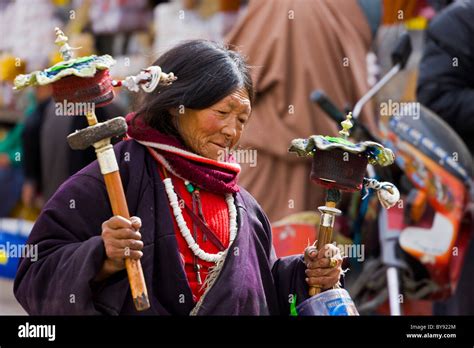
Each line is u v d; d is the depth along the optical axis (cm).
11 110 2000
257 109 1285
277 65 1282
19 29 1941
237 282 716
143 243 698
